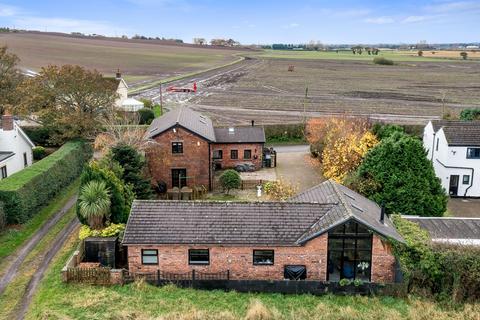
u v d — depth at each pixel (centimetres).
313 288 2777
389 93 11719
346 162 4609
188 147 4766
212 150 5628
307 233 2898
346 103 10081
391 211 3691
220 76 15438
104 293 2695
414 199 3672
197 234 2908
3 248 3312
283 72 17050
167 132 4703
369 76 15875
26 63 15812
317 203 3092
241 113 8800
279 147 6800
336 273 2928
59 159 4597
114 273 2808
